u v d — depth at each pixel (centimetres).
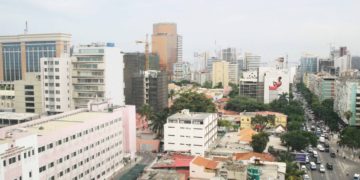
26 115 18312
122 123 15738
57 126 11856
